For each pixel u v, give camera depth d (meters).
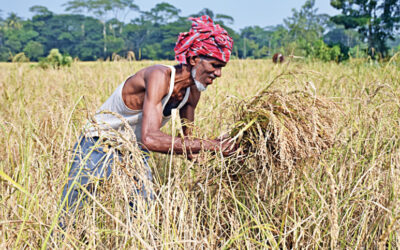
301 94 2.22
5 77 6.90
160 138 2.03
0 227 1.86
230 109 2.45
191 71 2.15
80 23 92.75
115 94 2.27
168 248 1.86
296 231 1.99
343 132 2.52
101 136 2.00
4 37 85.81
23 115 3.94
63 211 2.00
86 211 1.99
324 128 2.15
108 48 89.69
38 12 94.50
